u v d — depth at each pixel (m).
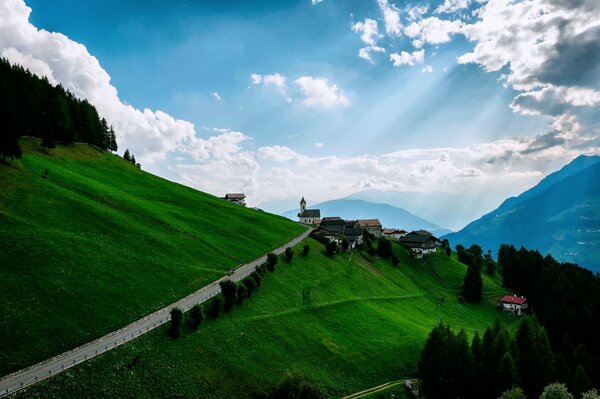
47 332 71.62
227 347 84.12
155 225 129.00
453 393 88.00
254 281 109.38
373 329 109.44
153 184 190.75
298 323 101.94
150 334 78.62
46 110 189.12
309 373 85.88
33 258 87.19
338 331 104.25
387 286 155.00
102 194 137.38
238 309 98.69
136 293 90.88
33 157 151.12
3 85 171.38
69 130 195.50
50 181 131.25
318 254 159.12
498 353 91.12
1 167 126.00
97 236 107.12
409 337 107.94
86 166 174.62
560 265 173.00
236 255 132.12
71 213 113.38
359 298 130.00
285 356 88.50
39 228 98.94
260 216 194.50
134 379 68.19
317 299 118.50
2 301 73.88
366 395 83.88
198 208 169.88
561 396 79.00
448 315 145.50
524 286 172.38
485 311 158.25
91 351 70.81
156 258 108.50
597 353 115.25
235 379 77.31
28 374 63.31
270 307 104.94
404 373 94.38
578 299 138.75
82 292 83.94
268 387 78.88
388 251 191.38
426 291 167.25
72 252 94.50
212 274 111.38
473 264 169.12
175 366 74.12
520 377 88.94
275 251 147.62
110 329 78.25
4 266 82.31
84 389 62.94
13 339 67.81
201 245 128.38
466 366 88.62
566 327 121.06
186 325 84.50
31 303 76.00
